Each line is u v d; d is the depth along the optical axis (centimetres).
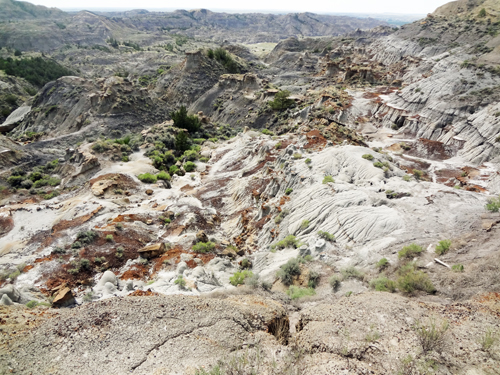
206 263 2973
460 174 5384
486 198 2852
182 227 3756
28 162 6569
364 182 3644
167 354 1192
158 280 2655
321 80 12825
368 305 1493
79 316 1373
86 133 8525
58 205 4431
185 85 12462
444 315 1359
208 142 7750
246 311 1520
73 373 1098
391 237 2542
